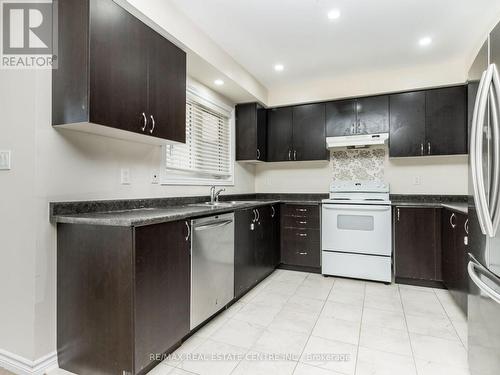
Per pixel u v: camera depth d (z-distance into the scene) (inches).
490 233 51.1
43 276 63.1
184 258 74.4
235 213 101.7
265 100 154.9
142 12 73.7
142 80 73.7
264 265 127.1
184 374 64.5
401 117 134.6
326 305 102.2
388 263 125.2
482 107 53.4
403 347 75.0
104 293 60.0
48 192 63.9
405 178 143.9
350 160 154.5
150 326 62.0
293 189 167.0
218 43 107.6
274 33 101.0
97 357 61.0
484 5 85.7
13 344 64.5
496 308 49.3
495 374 49.9
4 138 65.0
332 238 135.0
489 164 51.8
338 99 146.0
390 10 88.4
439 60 123.2
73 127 65.6
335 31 100.0
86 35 59.7
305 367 66.9
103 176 77.3
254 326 86.7
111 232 59.4
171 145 105.3
